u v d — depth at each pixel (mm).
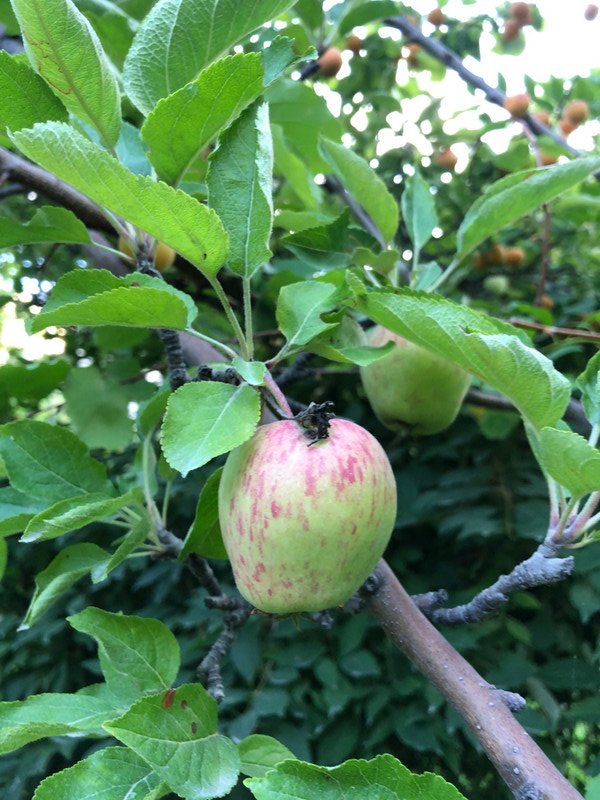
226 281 489
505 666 483
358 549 244
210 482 286
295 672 474
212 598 327
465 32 720
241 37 282
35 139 213
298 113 492
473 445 555
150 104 284
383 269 376
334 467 241
